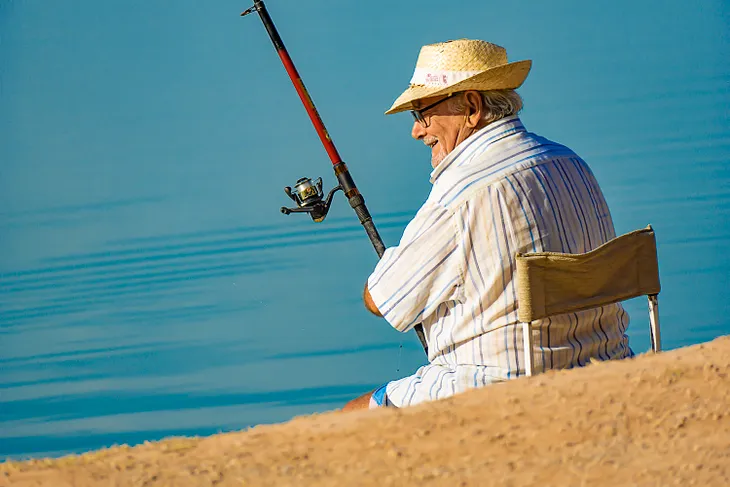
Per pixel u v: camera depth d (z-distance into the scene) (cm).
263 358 1911
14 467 516
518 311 809
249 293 2233
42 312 2219
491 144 920
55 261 2517
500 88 938
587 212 917
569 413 554
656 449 514
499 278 873
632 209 2389
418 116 977
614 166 2639
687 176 2522
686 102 3000
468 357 893
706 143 2717
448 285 894
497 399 579
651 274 867
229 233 2620
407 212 2642
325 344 1981
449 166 944
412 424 547
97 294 2266
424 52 980
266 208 2775
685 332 1841
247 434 552
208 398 1759
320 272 2334
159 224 2731
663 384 588
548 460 498
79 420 1702
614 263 843
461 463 497
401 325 923
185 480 487
